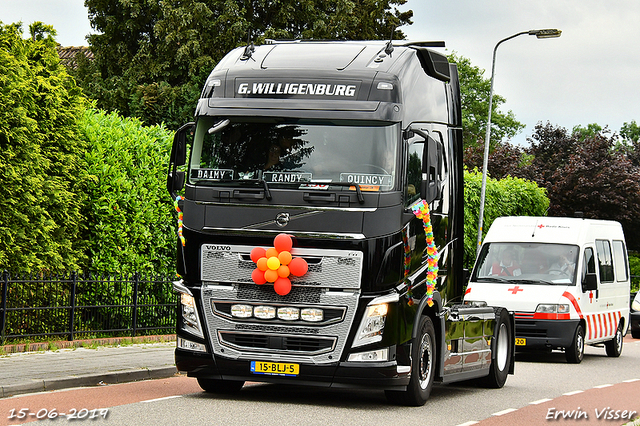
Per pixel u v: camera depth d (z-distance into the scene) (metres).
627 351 27.38
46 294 18.23
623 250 27.05
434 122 13.76
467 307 15.22
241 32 43.44
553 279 23.00
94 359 16.38
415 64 13.41
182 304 12.84
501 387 16.69
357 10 47.50
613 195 59.97
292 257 12.26
